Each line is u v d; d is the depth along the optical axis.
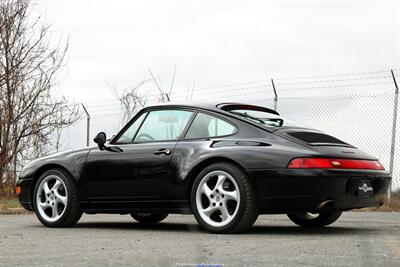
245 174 5.39
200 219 5.58
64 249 4.45
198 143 5.76
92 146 6.50
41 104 12.68
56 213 6.54
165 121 6.12
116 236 5.40
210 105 5.99
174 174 5.79
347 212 9.21
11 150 12.36
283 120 5.98
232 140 5.61
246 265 3.59
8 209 9.26
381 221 7.38
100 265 3.65
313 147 5.37
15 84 12.43
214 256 3.96
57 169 6.58
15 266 3.67
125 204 6.13
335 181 5.21
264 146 5.43
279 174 5.26
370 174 5.48
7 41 12.41
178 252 4.19
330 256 3.94
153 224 6.99
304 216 6.41
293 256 3.94
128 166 6.10
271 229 6.07
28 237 5.37
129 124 6.36
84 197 6.39
